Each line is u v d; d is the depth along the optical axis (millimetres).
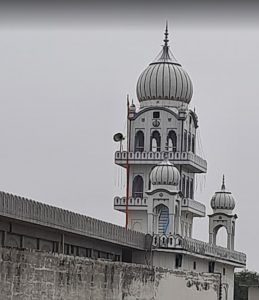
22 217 100562
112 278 114125
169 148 193375
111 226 136750
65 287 98500
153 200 174375
